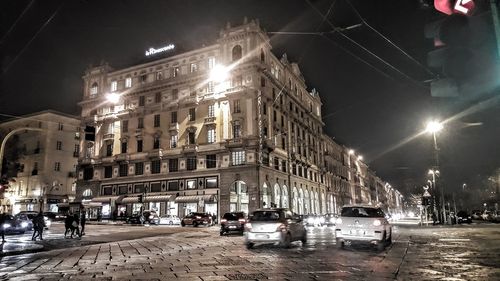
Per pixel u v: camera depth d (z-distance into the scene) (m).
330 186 81.12
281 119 56.50
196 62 53.44
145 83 57.25
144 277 8.75
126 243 19.00
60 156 67.88
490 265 9.81
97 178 59.03
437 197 44.69
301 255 12.37
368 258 11.46
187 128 52.25
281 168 54.16
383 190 159.38
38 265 11.41
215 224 45.38
